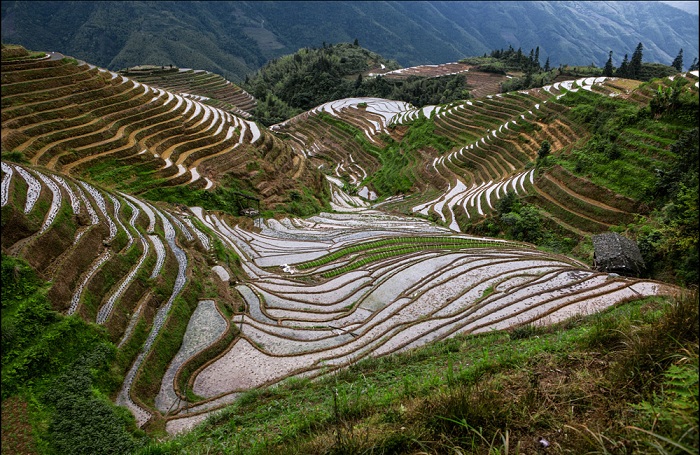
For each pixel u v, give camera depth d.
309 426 7.85
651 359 6.06
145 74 113.25
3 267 15.13
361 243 34.00
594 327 8.48
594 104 48.28
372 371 13.14
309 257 31.28
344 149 88.06
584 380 6.70
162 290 20.75
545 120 55.97
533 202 39.75
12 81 37.38
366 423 7.16
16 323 14.08
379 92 116.12
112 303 18.17
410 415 6.85
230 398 15.30
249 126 57.78
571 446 5.35
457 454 5.40
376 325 20.03
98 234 21.75
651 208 30.41
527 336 13.96
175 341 18.25
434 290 23.34
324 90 120.50
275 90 130.38
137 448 11.93
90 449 11.83
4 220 17.52
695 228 23.14
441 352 14.13
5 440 11.39
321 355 17.86
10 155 28.89
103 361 14.90
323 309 22.45
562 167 40.25
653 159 32.78
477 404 6.40
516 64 132.38
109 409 13.04
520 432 5.99
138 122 43.28
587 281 21.89
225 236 33.59
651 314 8.22
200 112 52.88
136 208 29.12
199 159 44.47
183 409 14.76
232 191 43.16
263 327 20.34
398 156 75.75
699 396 4.52
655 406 5.09
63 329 14.70
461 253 29.30
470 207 45.88
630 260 24.06
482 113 71.88
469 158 60.09
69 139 35.22
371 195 68.00
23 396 12.60
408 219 46.69
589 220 33.50
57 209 21.14
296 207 48.53
